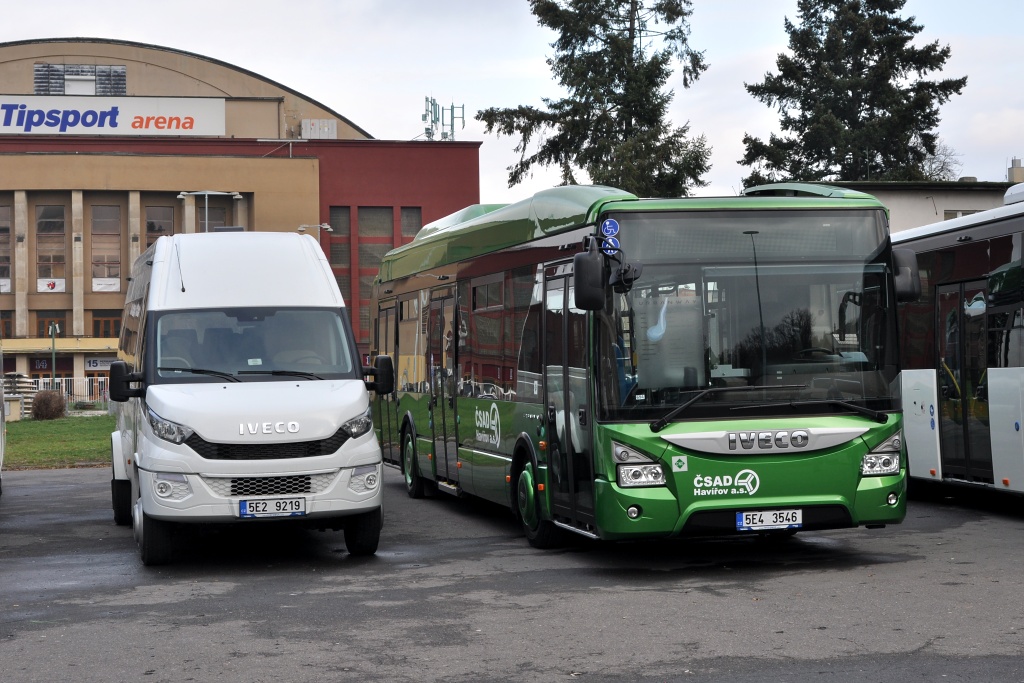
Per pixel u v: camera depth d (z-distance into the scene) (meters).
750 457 9.93
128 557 12.11
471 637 7.88
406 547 12.47
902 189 38.66
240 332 11.73
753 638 7.62
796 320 10.15
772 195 11.10
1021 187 13.80
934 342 14.98
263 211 81.62
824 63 58.81
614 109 49.44
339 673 6.97
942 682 6.41
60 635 8.23
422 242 17.09
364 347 83.50
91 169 80.44
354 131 105.06
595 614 8.55
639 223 10.13
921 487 16.95
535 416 11.88
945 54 58.16
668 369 9.98
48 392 52.50
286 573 10.87
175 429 10.72
